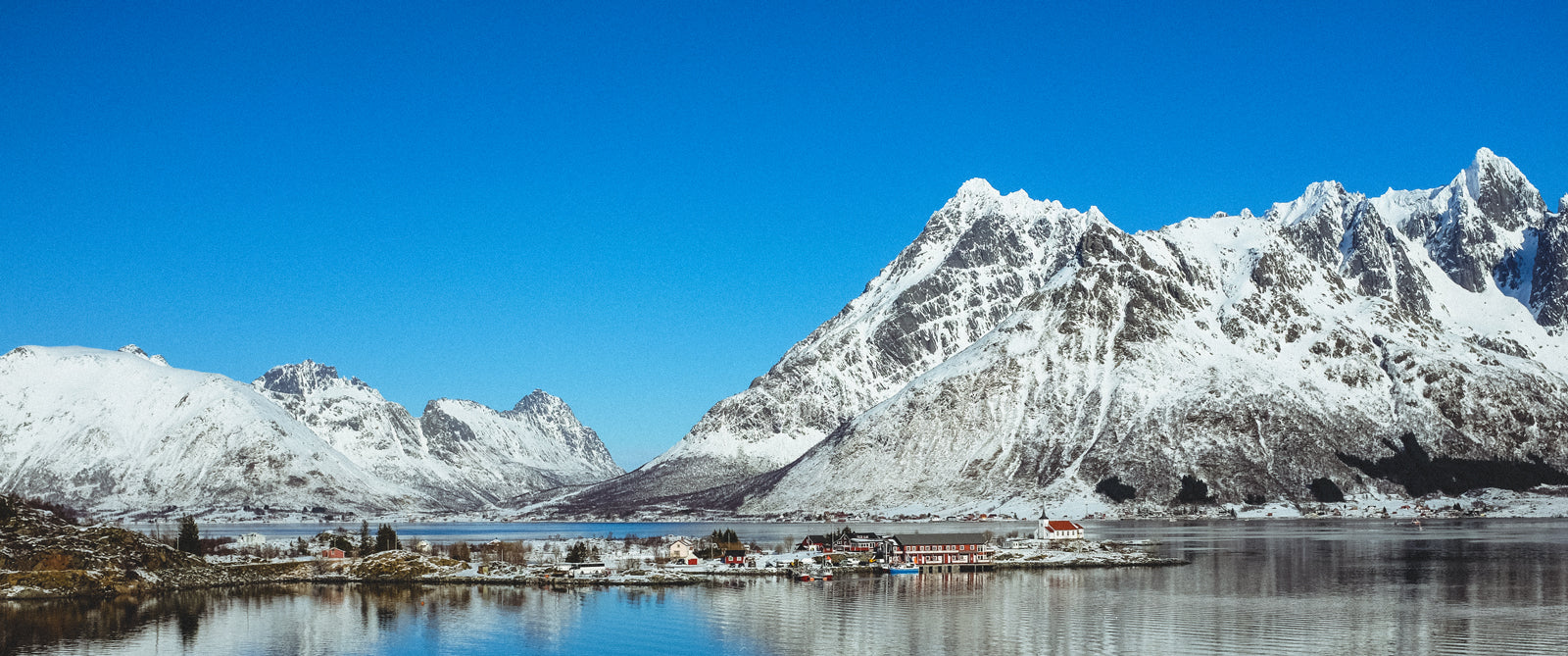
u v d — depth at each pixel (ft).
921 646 513.45
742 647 518.37
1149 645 507.71
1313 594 652.07
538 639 541.34
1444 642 505.25
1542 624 546.67
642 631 556.10
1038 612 599.16
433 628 573.74
